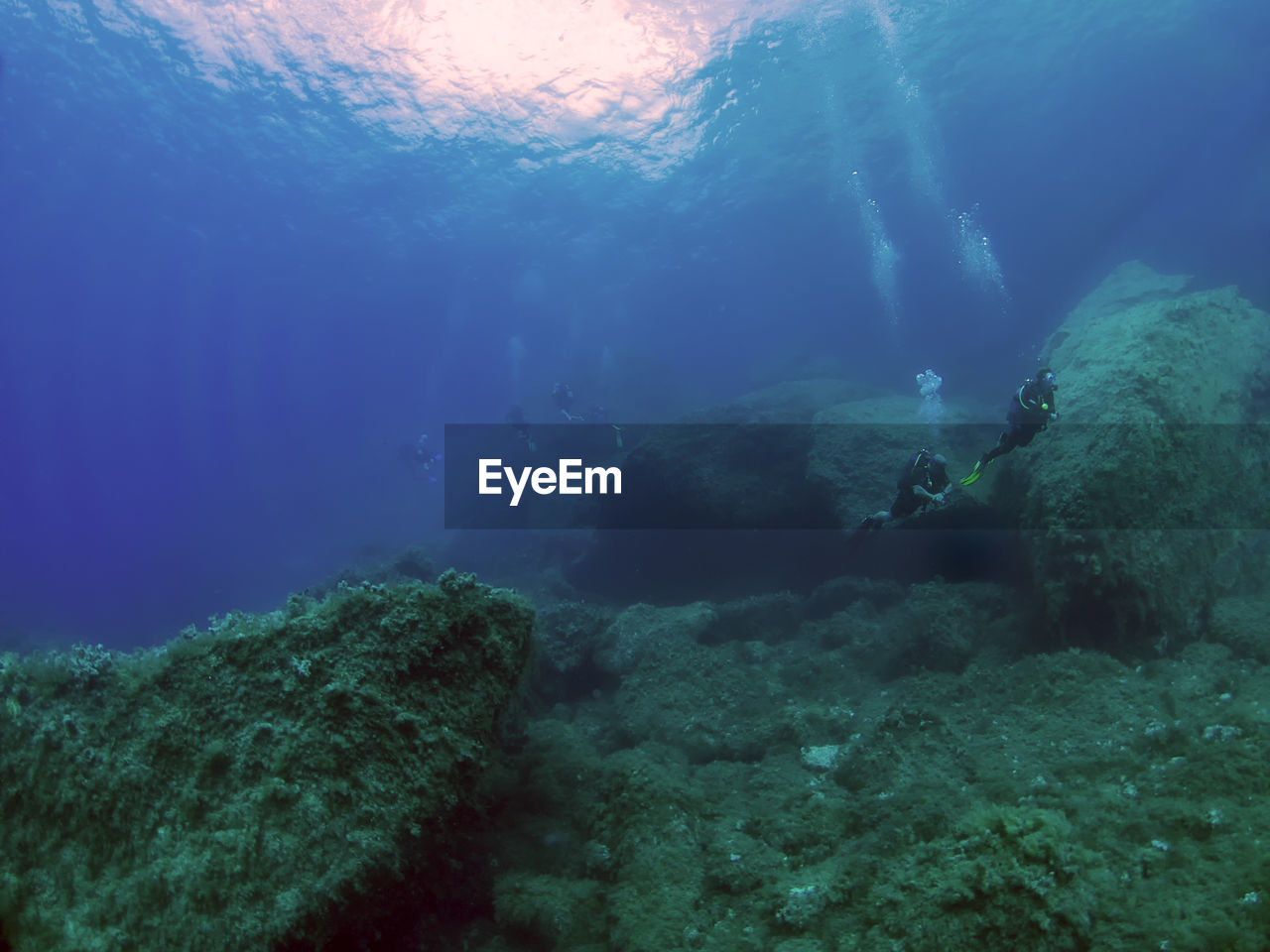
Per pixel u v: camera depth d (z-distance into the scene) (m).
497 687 3.85
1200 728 3.83
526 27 23.12
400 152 30.38
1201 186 25.14
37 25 23.22
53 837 3.14
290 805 3.09
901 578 8.26
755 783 4.77
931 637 6.27
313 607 3.84
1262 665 4.63
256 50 24.17
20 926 3.04
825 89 24.66
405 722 3.42
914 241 35.38
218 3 22.22
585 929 3.60
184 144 29.75
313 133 28.95
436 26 23.12
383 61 24.70
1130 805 3.36
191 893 2.89
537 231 38.09
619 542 12.09
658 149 29.45
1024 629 5.97
